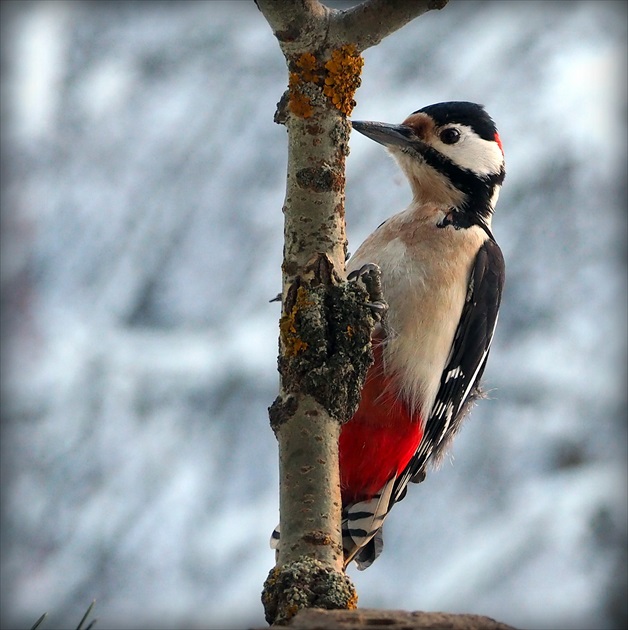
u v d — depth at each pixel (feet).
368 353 17.26
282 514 16.60
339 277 17.37
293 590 15.89
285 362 17.07
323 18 17.39
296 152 17.40
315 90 17.38
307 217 17.33
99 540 44.11
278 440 16.92
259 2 17.31
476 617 15.33
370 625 14.90
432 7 17.31
